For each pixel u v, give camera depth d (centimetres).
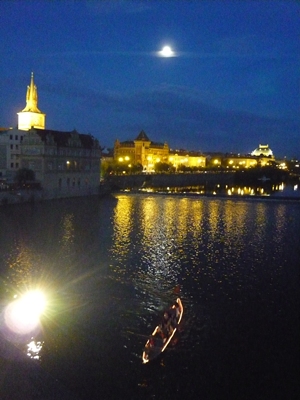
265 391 2852
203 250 6612
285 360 3206
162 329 3500
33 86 17312
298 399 2770
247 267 5597
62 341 3434
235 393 2828
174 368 3092
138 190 19338
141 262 5828
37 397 2158
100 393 2789
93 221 9400
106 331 3634
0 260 5744
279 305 4216
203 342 3453
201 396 2792
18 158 14612
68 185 14562
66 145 14250
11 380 2298
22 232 7800
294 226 9100
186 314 3978
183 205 13150
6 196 11644
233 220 9969
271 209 12244
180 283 4903
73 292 4578
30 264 5603
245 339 3509
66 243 6969
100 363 3130
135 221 9581
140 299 4388
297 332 3634
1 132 14625
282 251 6569
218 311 4069
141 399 2752
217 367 3106
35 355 3200
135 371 3041
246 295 4503
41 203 12512
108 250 6525
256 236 7862
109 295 4497
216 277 5144
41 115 17250
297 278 5097
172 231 8331
